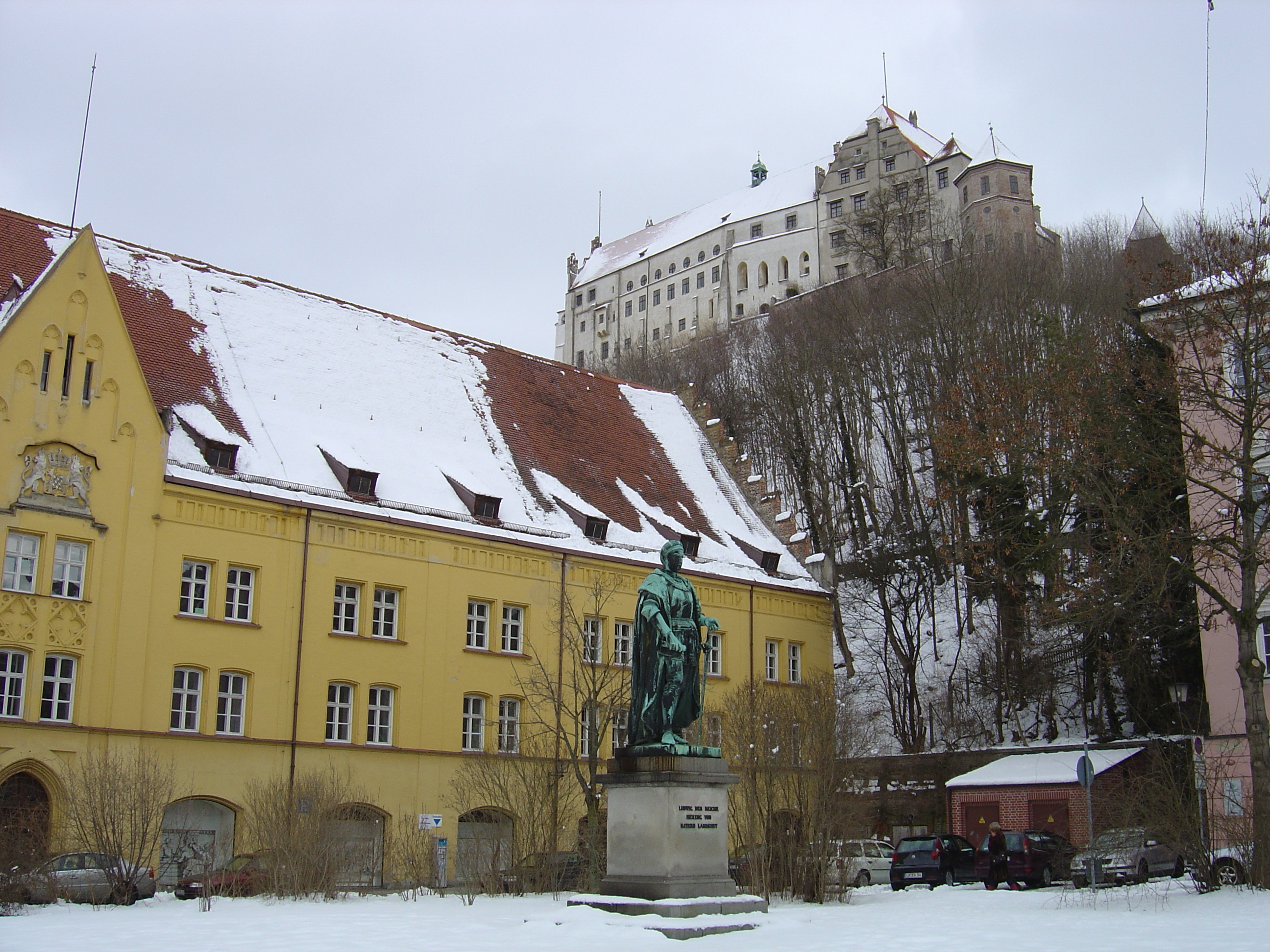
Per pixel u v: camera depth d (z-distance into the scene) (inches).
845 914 972.6
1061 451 1632.6
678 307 5812.0
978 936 752.3
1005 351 2412.6
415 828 1502.2
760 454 3137.3
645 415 2260.1
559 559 1758.1
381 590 1590.8
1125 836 1173.1
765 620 2000.5
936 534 2349.9
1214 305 1302.9
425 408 1843.0
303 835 1173.1
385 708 1567.4
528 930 745.6
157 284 1684.3
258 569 1477.6
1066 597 1453.0
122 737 1326.3
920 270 3004.4
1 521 1280.8
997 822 1720.0
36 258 1551.4
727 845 834.2
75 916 914.1
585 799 1557.6
